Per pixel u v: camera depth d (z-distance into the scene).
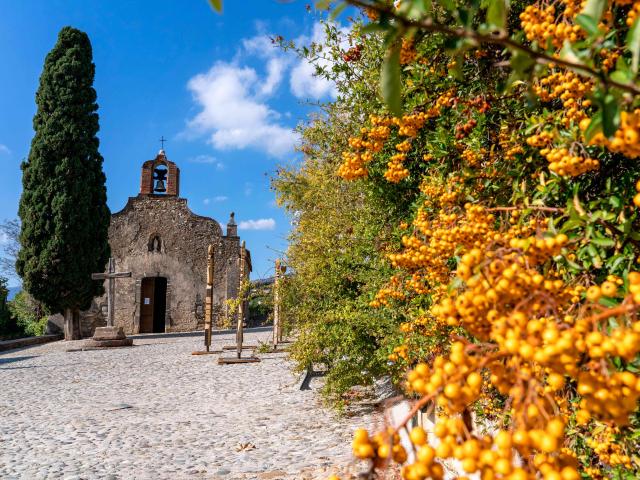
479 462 0.96
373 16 2.25
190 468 5.14
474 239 2.17
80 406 8.34
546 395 1.07
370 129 3.58
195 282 26.02
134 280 25.38
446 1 1.15
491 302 1.18
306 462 5.05
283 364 12.20
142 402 8.55
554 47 1.62
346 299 6.59
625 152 1.19
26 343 20.22
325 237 7.07
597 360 1.03
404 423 1.03
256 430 6.45
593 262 1.93
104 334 18.48
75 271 21.48
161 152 26.67
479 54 2.72
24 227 21.73
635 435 2.06
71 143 22.17
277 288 8.66
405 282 4.06
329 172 7.46
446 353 3.62
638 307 1.02
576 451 2.43
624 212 2.13
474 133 3.16
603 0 1.17
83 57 23.09
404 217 4.77
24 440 6.36
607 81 1.07
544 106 2.70
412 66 3.29
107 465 5.32
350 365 6.45
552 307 1.13
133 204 26.03
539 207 2.14
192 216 26.42
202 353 15.10
